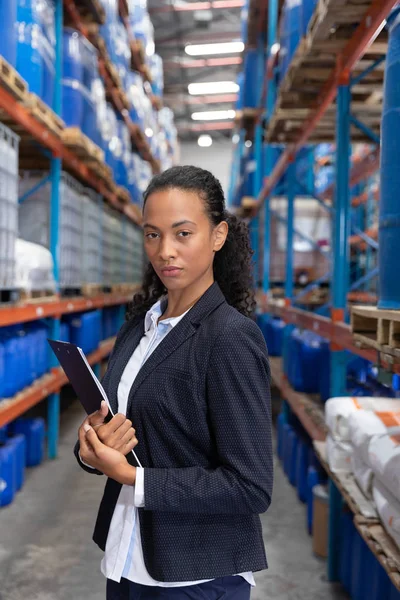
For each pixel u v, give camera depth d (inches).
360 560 96.0
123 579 52.2
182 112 756.0
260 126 330.6
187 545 45.0
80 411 247.8
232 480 42.3
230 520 46.2
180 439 45.5
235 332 44.1
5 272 117.6
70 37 177.5
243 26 346.3
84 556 118.0
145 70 341.1
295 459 165.5
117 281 307.9
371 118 167.2
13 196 121.9
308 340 171.2
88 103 191.3
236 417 42.5
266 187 275.0
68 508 142.6
